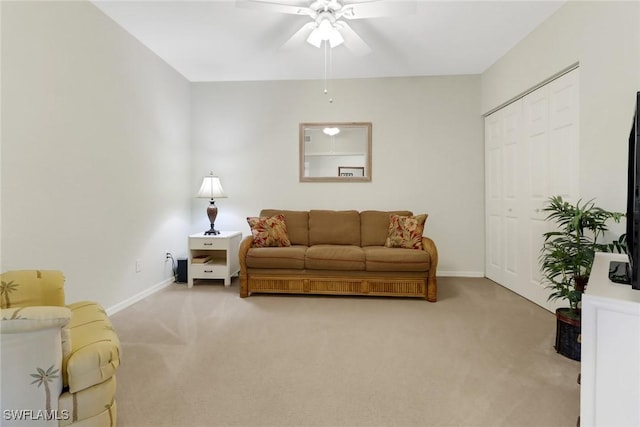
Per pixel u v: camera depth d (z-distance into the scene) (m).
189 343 2.11
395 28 2.78
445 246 3.98
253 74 3.88
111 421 1.23
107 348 1.22
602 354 0.97
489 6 2.46
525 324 2.43
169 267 3.62
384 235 3.57
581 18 2.23
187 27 2.78
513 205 3.26
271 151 4.11
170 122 3.63
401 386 1.62
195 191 4.15
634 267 1.04
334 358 1.91
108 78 2.60
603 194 2.06
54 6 2.07
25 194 1.89
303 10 2.19
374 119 4.01
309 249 3.17
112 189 2.65
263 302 2.98
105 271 2.57
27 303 1.46
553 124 2.63
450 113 3.93
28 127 1.90
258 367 1.80
